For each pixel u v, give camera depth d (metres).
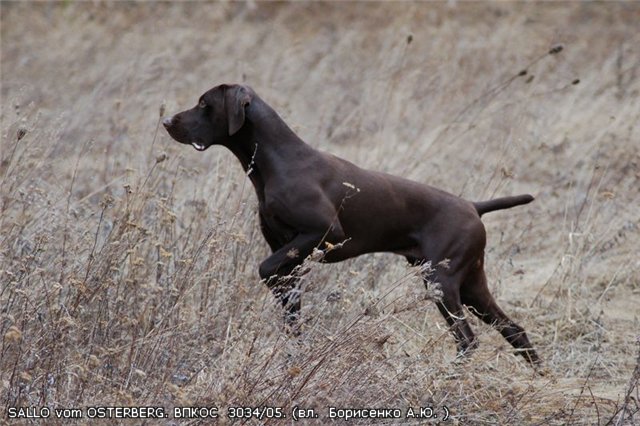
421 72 43.44
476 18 61.22
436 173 32.59
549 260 31.25
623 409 20.09
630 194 34.00
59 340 18.69
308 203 21.83
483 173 32.03
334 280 25.02
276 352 18.72
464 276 23.38
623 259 30.88
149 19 61.56
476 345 22.81
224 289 21.81
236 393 17.48
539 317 27.44
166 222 22.14
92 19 61.09
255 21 63.00
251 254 24.55
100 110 38.59
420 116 38.44
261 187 22.62
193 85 48.50
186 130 22.33
